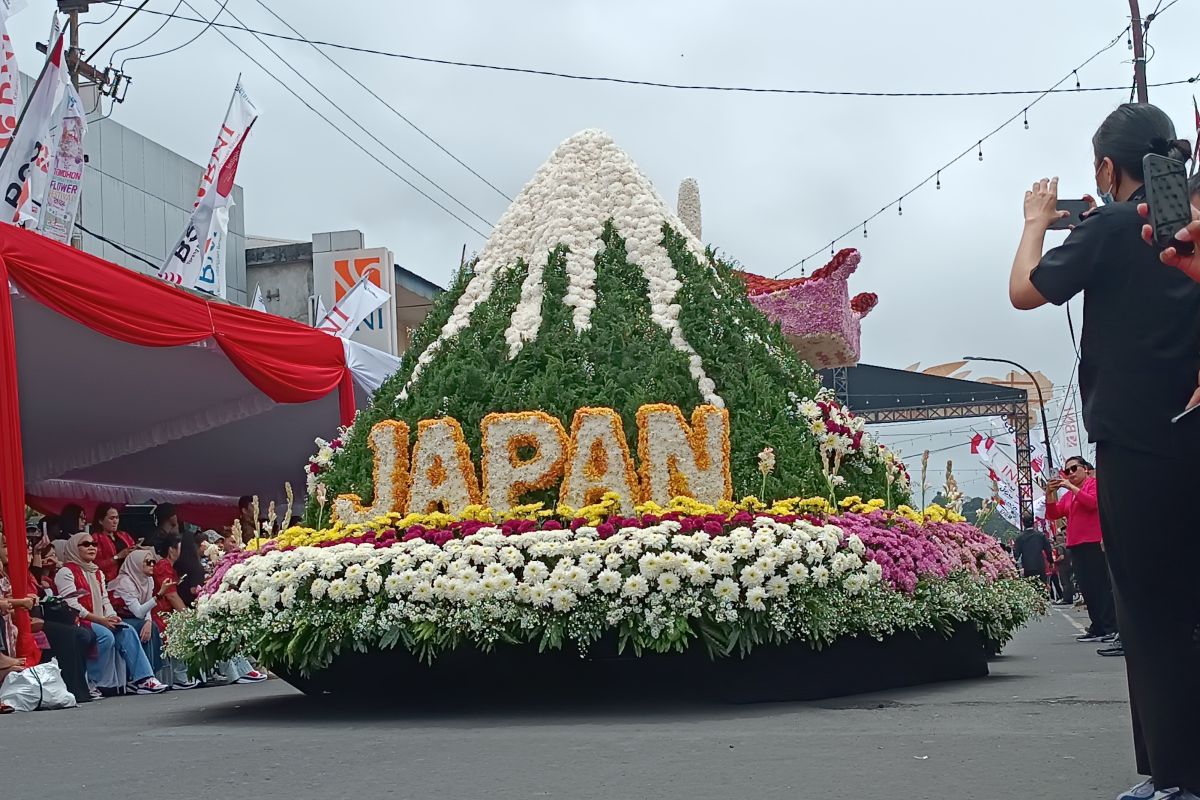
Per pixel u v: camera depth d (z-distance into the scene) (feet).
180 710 29.37
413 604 24.85
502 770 17.20
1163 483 12.22
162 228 84.33
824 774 16.10
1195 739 12.30
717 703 25.03
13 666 31.81
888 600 26.16
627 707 24.73
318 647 25.31
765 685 25.07
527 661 25.93
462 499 28.07
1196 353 12.34
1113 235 12.69
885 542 26.86
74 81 61.93
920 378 141.79
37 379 47.50
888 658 27.68
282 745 20.79
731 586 24.11
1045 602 35.70
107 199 78.43
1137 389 12.42
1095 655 38.63
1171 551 12.32
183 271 54.75
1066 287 12.75
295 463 65.92
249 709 28.09
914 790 14.87
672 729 21.03
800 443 29.07
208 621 26.68
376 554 25.62
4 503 32.78
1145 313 12.52
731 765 16.99
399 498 28.84
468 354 30.19
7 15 39.45
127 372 48.16
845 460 31.17
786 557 24.54
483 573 24.84
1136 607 12.56
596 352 29.14
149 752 20.76
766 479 27.76
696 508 25.70
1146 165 11.19
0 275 34.12
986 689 27.25
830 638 24.99
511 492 27.53
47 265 36.42
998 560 32.96
